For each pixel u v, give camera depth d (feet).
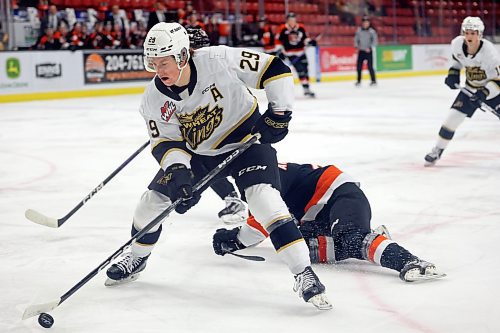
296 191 15.47
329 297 13.26
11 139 40.52
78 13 72.64
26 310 12.14
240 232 15.81
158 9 70.23
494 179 25.26
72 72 70.18
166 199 13.88
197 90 13.00
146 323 12.36
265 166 13.14
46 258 16.79
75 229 19.66
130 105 61.36
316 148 34.32
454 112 27.30
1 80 65.05
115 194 24.49
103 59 72.59
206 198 23.41
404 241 17.21
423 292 13.33
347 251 14.65
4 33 66.39
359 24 95.45
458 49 26.99
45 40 68.39
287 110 12.69
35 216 14.62
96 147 36.70
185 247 17.34
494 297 12.96
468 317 12.03
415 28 100.68
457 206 21.03
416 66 100.58
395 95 66.95
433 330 11.53
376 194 23.07
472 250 16.25
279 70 12.73
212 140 13.61
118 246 17.78
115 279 14.38
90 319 12.66
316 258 15.10
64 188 25.95
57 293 14.20
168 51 12.35
